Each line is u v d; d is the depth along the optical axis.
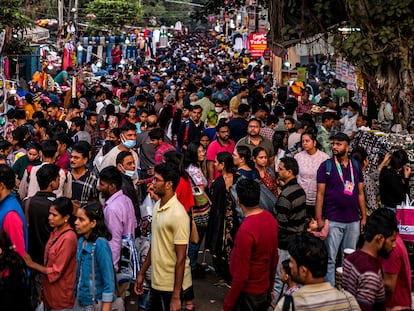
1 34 17.58
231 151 9.39
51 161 7.40
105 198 6.39
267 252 5.43
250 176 7.54
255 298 5.41
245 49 42.66
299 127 10.48
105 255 5.26
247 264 5.29
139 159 9.62
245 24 42.19
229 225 7.19
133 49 42.69
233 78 23.97
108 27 46.38
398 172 7.41
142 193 9.32
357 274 4.53
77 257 5.33
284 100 14.98
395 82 9.35
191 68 36.19
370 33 9.15
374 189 7.74
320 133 9.98
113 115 11.80
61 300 5.38
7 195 5.79
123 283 6.35
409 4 8.96
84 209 5.26
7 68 18.11
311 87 18.97
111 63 35.56
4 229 5.63
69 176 7.08
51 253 5.39
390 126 9.61
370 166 8.89
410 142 8.59
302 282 4.05
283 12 10.74
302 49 15.41
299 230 6.55
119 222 6.14
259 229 5.36
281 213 6.52
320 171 7.27
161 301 5.80
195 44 72.56
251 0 28.89
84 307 5.28
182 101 16.14
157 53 54.62
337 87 16.52
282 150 9.62
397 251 4.92
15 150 9.13
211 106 13.87
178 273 5.61
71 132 10.98
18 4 19.42
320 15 9.99
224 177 7.34
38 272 5.54
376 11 9.07
